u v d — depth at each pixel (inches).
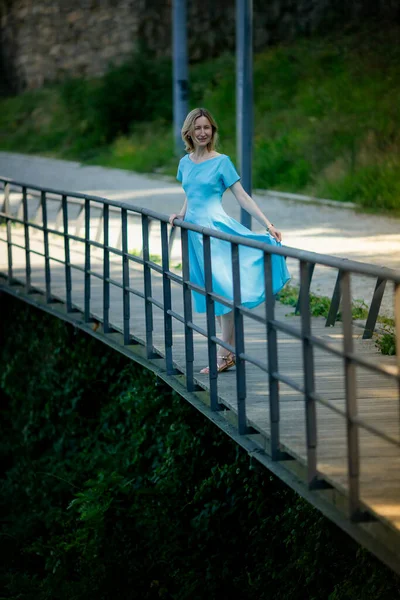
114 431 796.6
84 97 2356.1
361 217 1190.3
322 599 487.5
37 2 2682.1
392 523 323.6
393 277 310.5
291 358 567.8
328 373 528.1
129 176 1740.9
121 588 623.2
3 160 2174.0
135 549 636.7
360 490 353.4
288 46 2116.1
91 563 634.2
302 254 356.8
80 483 800.3
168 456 667.4
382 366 313.7
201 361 554.3
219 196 506.0
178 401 681.0
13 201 1460.4
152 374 729.6
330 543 490.9
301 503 519.5
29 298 824.3
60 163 2053.4
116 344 649.0
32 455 925.8
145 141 1980.8
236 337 438.9
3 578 718.5
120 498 669.3
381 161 1322.6
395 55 1798.7
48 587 661.3
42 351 948.0
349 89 1694.1
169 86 2146.9
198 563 609.3
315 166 1459.2
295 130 1606.8
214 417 479.2
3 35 2856.8
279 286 501.7
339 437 412.2
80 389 858.8
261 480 573.9
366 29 2014.0
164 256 537.3
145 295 580.4
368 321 611.2
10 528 810.8
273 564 548.7
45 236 778.2
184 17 1738.4
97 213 1321.4
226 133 1809.8
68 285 737.0
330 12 2126.0
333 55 1914.4
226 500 607.2
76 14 2578.7
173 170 1689.2
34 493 844.6
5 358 1029.8
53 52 2659.9
